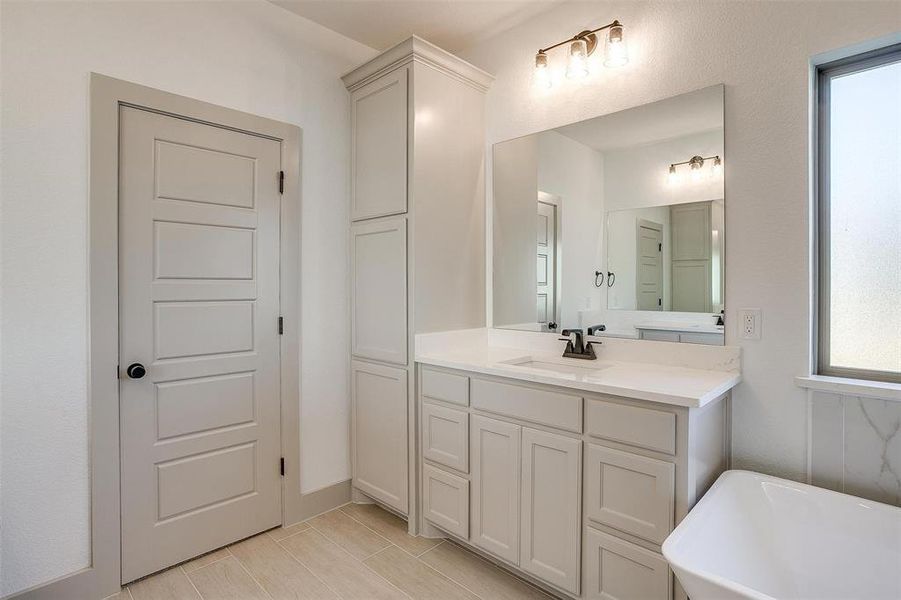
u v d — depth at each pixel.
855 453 1.58
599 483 1.64
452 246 2.46
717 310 1.86
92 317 1.83
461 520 2.09
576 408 1.69
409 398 2.31
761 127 1.74
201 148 2.12
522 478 1.86
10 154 1.67
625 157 2.11
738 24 1.79
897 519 1.39
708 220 1.87
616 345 2.15
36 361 1.73
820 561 1.48
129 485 1.93
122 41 1.91
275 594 1.88
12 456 1.69
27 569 1.72
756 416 1.76
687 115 1.92
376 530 2.37
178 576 1.99
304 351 2.49
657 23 2.01
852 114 1.66
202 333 2.13
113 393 1.88
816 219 1.71
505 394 1.91
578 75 2.27
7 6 1.67
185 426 2.09
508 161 2.56
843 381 1.59
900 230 1.58
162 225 2.02
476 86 2.59
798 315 1.67
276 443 2.38
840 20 1.58
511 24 2.50
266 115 2.33
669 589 1.47
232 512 2.23
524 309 2.50
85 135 1.82
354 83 2.57
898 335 1.59
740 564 1.45
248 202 2.27
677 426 1.47
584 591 1.69
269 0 2.33
